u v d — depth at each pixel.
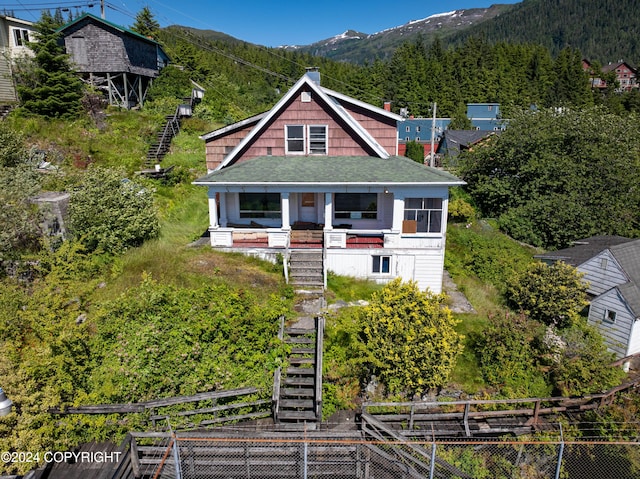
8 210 13.32
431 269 16.19
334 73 97.75
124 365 10.04
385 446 9.83
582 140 25.80
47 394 8.83
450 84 85.00
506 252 20.92
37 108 24.97
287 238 16.28
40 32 25.92
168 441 9.41
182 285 13.71
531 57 96.38
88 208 15.03
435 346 10.98
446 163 33.62
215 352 10.79
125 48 32.41
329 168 17.05
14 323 10.52
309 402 10.47
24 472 8.09
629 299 15.02
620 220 24.17
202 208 22.73
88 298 12.07
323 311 13.47
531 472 10.02
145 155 26.56
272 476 8.90
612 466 10.41
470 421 11.20
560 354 12.34
